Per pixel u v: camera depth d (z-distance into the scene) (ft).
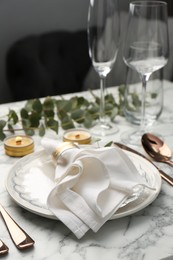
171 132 3.12
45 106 3.16
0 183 2.40
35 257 1.85
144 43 2.72
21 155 2.71
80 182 2.09
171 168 2.59
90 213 1.95
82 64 5.51
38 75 5.28
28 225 2.04
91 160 2.15
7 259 1.83
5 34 4.99
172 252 1.88
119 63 5.32
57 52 5.33
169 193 2.30
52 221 2.06
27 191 2.16
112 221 2.05
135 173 2.21
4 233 1.99
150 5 2.65
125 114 3.27
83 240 1.94
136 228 2.01
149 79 3.13
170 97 3.88
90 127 3.14
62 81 5.44
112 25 2.79
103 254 1.86
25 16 5.05
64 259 1.83
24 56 5.16
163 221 2.07
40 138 2.99
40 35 5.19
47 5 5.13
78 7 5.32
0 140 2.96
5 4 4.91
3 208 2.11
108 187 2.11
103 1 2.73
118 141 2.94
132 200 2.05
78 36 5.42
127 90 3.19
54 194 2.02
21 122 3.05
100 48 2.83
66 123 3.10
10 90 5.20
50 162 2.39
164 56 2.77
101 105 3.12
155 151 2.74
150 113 3.21
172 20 4.45
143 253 1.87
